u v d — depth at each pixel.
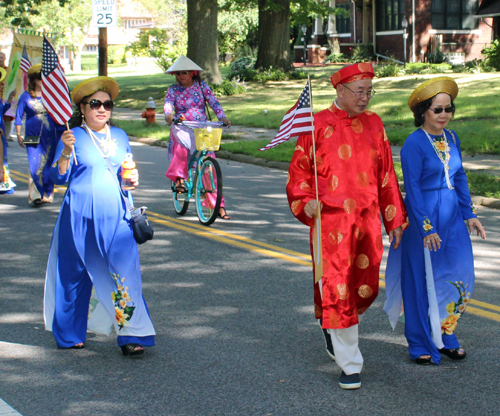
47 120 9.59
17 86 13.59
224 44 52.03
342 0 42.53
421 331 4.36
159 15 67.56
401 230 4.15
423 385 4.08
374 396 3.94
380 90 25.03
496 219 8.74
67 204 4.47
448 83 4.26
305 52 41.88
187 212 9.43
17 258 7.11
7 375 4.28
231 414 3.74
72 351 4.67
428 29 36.00
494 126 15.71
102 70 20.62
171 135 8.98
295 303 5.66
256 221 8.79
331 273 3.94
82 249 4.39
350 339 4.02
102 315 4.71
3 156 10.70
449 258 4.34
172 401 3.91
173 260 7.00
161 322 5.24
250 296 5.84
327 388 4.06
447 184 4.35
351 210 3.94
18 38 14.05
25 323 5.24
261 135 17.19
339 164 3.97
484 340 4.79
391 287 4.51
